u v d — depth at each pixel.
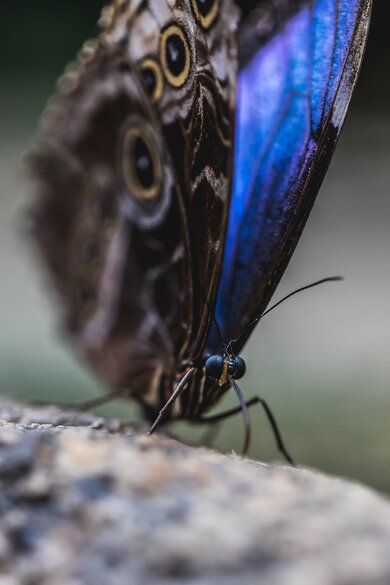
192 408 0.27
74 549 0.22
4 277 0.54
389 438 0.35
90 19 0.89
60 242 0.31
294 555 0.22
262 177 0.27
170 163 0.28
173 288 0.28
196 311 0.27
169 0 0.27
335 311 0.47
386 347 0.43
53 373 0.41
